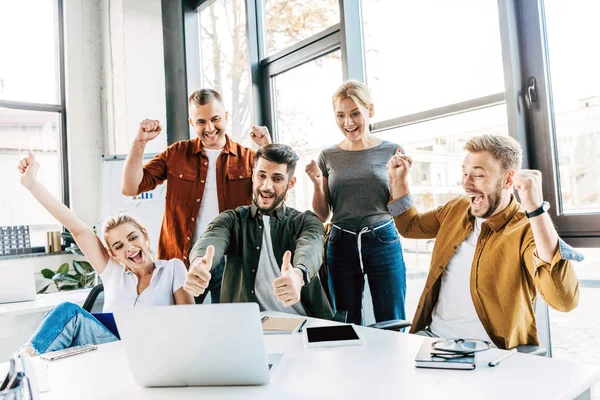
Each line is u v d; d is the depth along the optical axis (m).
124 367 1.27
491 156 1.77
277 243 2.18
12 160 4.20
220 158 2.73
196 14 4.07
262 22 3.39
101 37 4.48
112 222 2.26
